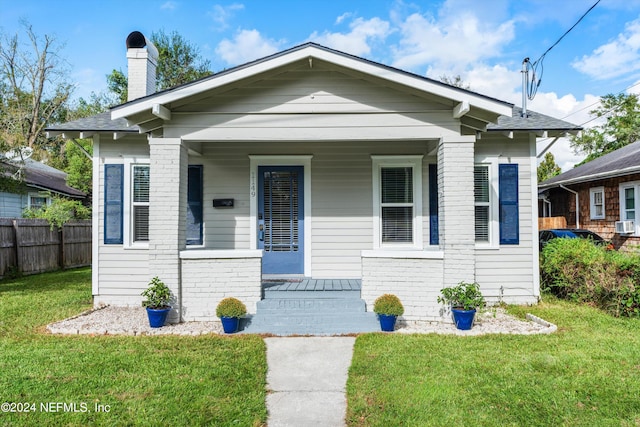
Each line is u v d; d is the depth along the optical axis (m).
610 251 7.75
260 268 6.38
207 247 7.97
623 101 26.33
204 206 8.02
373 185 7.96
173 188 6.24
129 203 7.73
